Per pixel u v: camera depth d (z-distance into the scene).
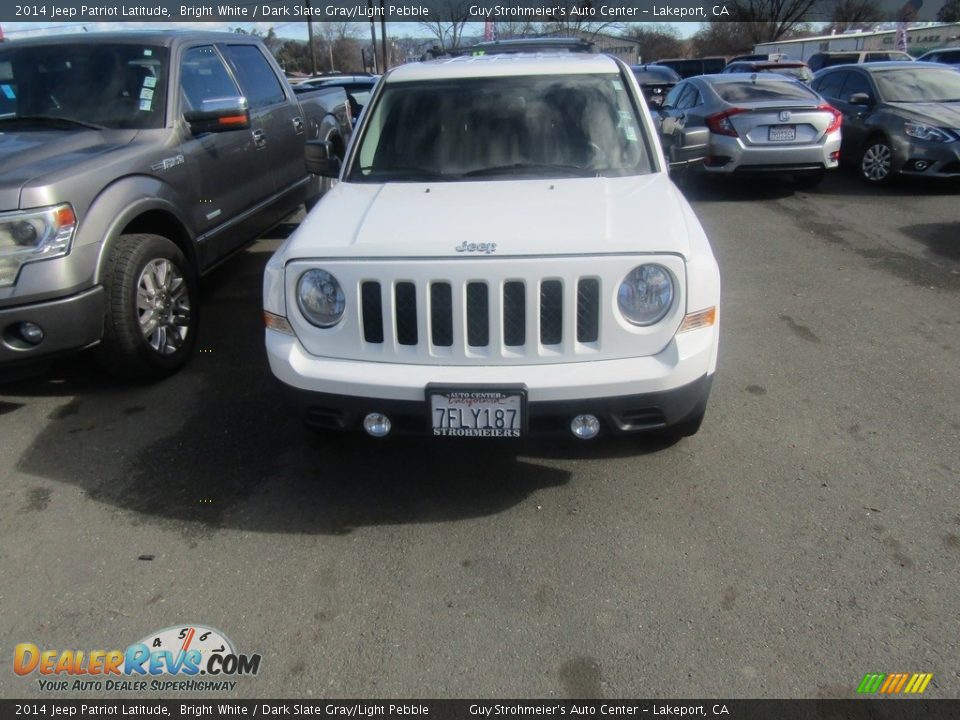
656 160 3.89
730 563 2.92
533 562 2.97
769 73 10.62
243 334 5.27
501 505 3.33
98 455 3.78
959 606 2.67
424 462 3.67
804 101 9.34
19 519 3.30
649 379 2.88
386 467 3.64
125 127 4.77
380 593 2.83
